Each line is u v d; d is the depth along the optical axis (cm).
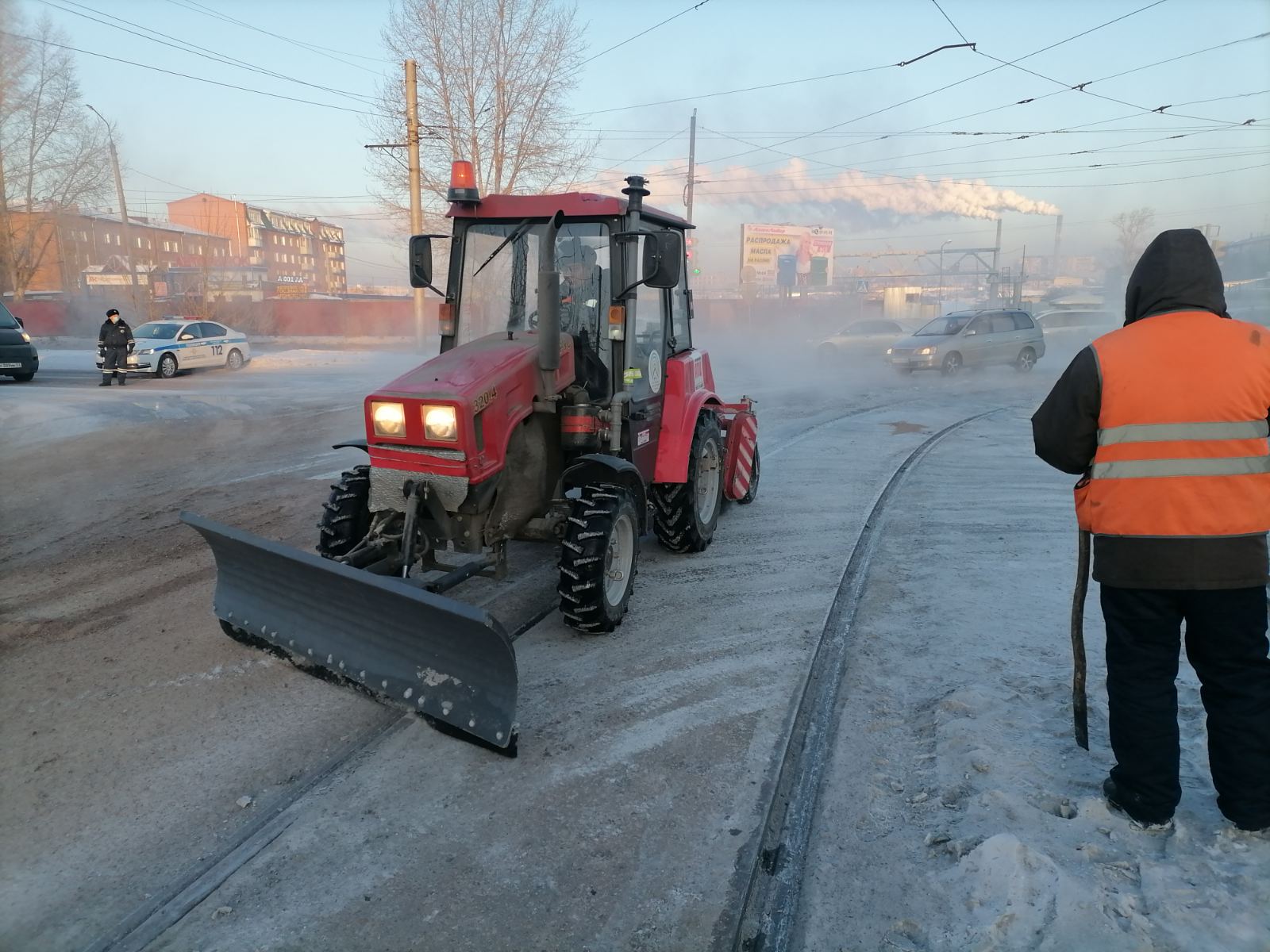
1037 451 297
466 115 2581
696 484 599
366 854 288
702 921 256
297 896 268
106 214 5831
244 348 2367
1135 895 251
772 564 596
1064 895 248
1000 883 257
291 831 300
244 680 415
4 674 422
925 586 543
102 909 261
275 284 5941
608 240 500
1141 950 230
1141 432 264
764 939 249
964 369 2127
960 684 400
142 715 380
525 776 335
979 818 293
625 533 479
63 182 3969
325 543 455
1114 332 282
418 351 2819
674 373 580
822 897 266
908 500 788
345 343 3788
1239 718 268
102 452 1034
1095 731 347
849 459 995
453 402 400
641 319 528
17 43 3462
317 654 401
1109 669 285
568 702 394
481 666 349
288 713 383
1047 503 765
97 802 314
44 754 347
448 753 352
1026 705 372
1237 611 262
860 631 473
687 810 312
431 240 516
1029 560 593
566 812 311
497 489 438
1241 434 257
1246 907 243
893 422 1324
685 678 418
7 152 3838
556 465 488
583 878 276
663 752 351
